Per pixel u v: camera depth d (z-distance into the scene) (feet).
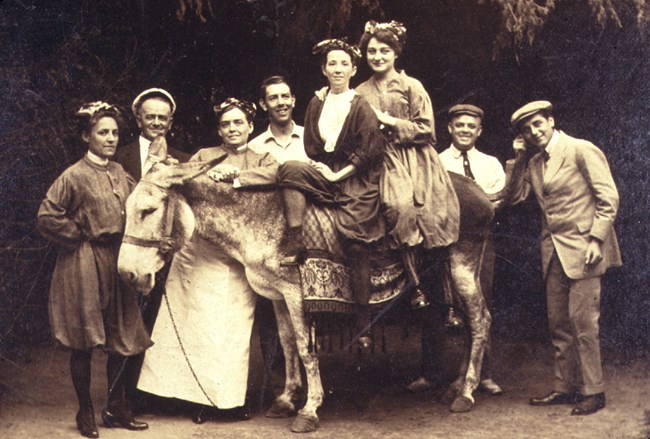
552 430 15.61
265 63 22.45
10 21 19.83
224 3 21.65
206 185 15.88
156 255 15.17
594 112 22.09
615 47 21.91
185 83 22.15
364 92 17.15
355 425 16.01
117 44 20.94
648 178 21.94
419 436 15.31
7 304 19.77
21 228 19.84
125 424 15.72
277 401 16.69
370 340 15.93
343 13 21.12
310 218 15.83
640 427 15.67
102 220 15.31
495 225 21.45
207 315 16.34
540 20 20.76
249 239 16.02
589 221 17.17
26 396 17.31
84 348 15.14
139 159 16.88
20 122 19.75
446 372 19.26
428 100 17.11
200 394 16.26
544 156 17.71
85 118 15.52
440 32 21.85
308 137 16.55
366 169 16.17
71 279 15.20
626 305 21.77
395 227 16.12
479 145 22.30
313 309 15.70
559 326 17.43
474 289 17.29
